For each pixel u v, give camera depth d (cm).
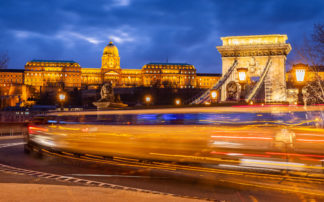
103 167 1346
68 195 835
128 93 18112
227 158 1284
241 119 1488
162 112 1602
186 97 18462
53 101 16100
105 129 1561
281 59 11294
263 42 11925
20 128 3991
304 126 1475
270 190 956
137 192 898
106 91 5241
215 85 10544
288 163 1189
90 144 1591
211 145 1335
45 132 1861
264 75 10675
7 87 18662
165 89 18700
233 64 11569
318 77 2417
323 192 918
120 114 1677
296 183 1008
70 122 1752
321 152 1231
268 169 1157
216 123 1452
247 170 1173
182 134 1380
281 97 8494
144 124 1520
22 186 948
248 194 919
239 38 12094
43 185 971
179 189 980
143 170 1252
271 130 1315
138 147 1444
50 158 1666
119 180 1116
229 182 1044
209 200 863
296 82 1612
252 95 9081
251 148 1260
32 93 18662
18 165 1466
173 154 1370
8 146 2397
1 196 806
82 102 16762
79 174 1230
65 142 1706
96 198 809
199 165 1254
